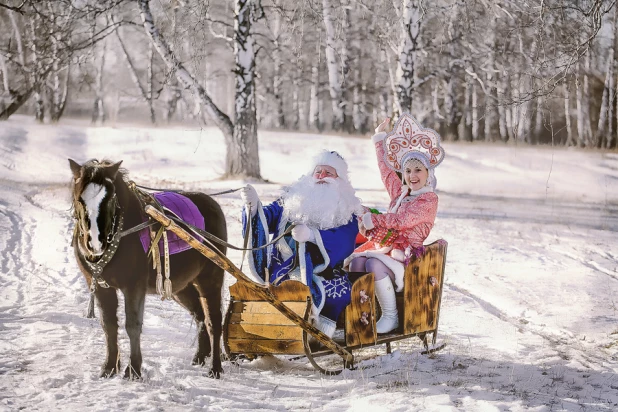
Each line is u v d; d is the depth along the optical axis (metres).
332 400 6.30
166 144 33.25
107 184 6.31
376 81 46.00
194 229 7.03
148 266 6.78
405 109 23.95
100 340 7.99
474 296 10.99
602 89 40.75
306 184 7.34
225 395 6.38
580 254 14.35
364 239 8.33
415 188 7.86
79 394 6.19
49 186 21.84
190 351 7.88
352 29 34.81
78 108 58.94
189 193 7.80
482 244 15.14
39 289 10.37
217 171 27.98
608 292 11.18
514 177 28.03
